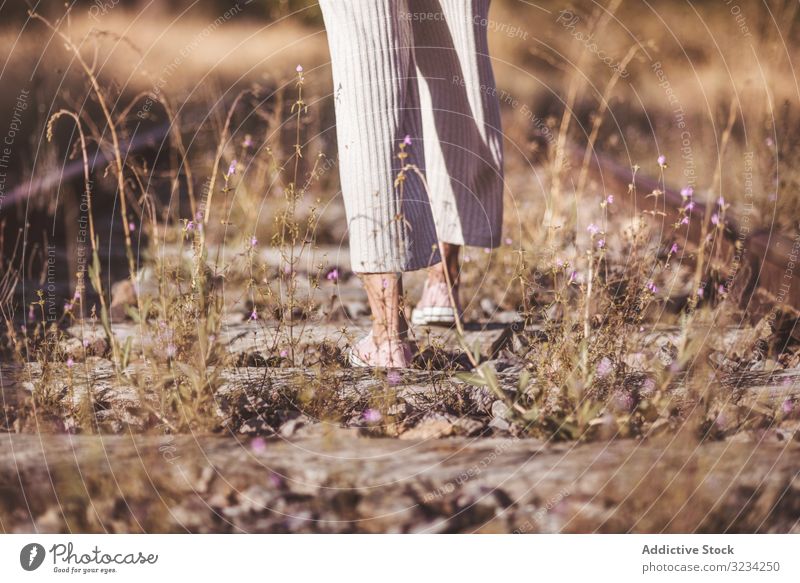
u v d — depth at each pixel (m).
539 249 3.64
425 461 1.87
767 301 3.02
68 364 2.33
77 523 1.77
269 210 4.38
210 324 2.31
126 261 4.00
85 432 2.04
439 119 2.93
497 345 2.89
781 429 2.03
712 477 1.79
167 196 4.93
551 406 2.16
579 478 1.79
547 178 5.20
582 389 2.17
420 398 2.29
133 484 1.79
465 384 2.37
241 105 5.89
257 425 2.09
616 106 7.35
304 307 2.76
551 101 8.19
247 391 2.32
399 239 2.49
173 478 1.80
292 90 6.90
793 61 4.60
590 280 2.45
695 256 3.32
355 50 2.44
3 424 2.15
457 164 2.95
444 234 3.01
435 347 2.61
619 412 2.12
